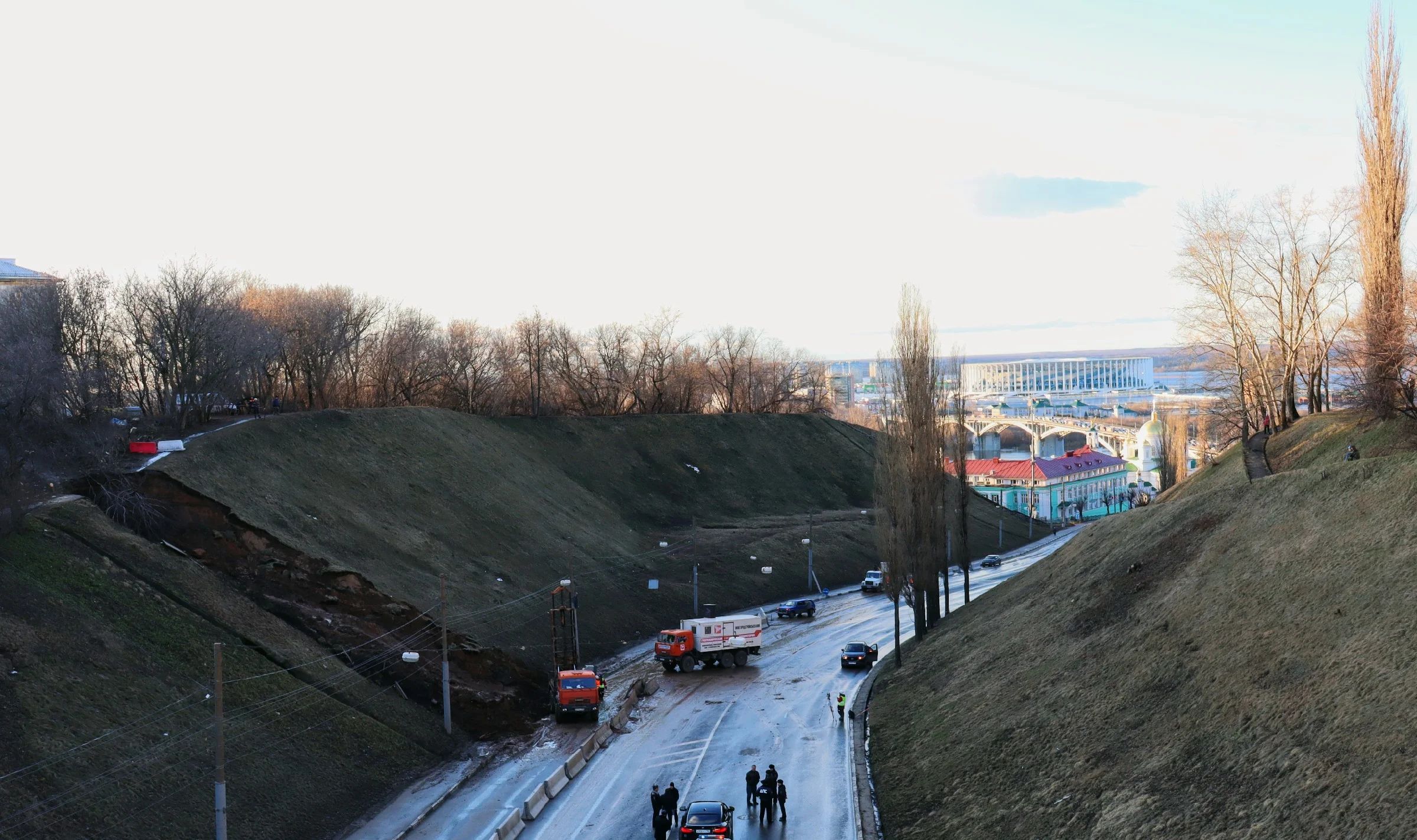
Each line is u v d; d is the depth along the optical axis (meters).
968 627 65.56
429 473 89.50
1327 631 31.92
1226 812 27.33
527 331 142.50
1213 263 80.81
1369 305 53.81
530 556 86.12
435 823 43.53
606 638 80.50
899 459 74.25
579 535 97.25
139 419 82.06
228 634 51.81
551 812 45.22
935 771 42.66
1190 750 31.30
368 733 50.88
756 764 51.09
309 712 49.59
